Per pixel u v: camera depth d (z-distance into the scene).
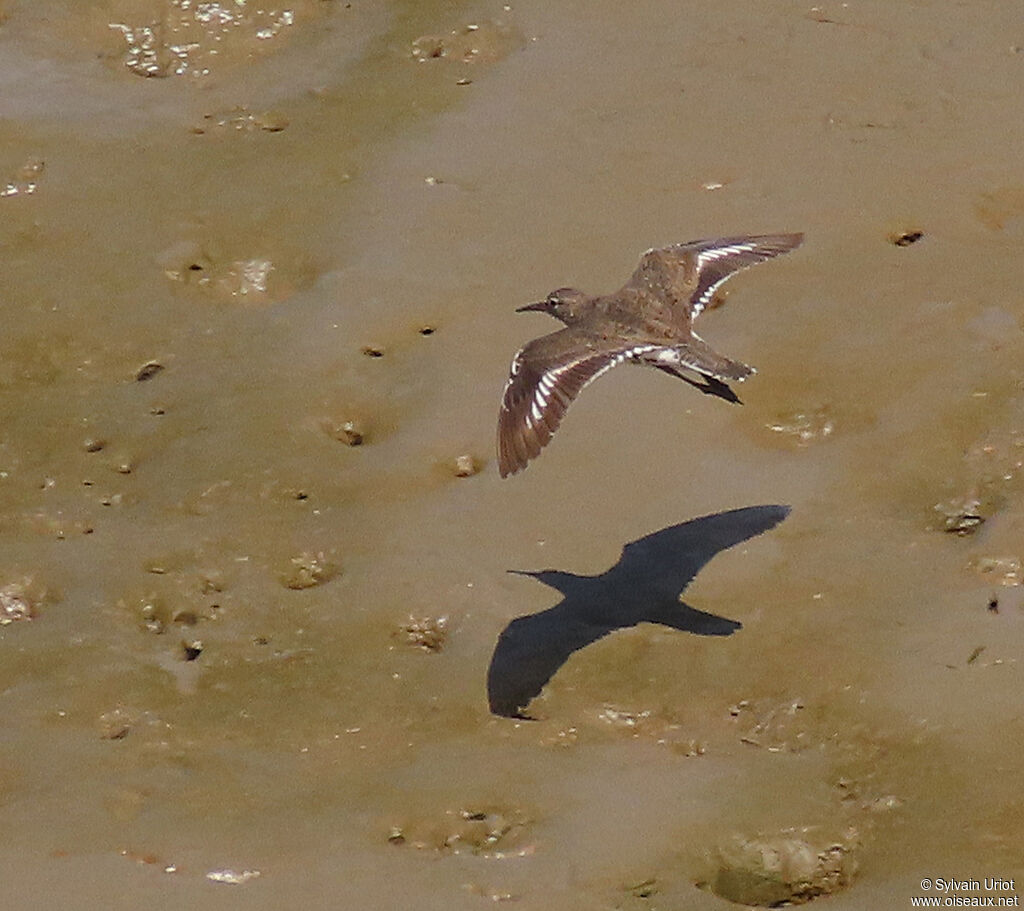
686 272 14.07
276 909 11.99
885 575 14.68
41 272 18.88
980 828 12.41
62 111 21.34
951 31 21.59
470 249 18.77
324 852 12.52
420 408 16.88
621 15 22.42
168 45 22.27
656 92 20.98
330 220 19.39
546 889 12.12
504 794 13.01
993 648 13.86
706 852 12.38
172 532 15.71
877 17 21.95
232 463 16.42
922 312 17.34
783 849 12.34
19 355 17.78
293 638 14.63
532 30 22.27
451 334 17.70
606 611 14.59
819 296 17.67
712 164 19.70
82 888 12.22
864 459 15.86
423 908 11.98
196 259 18.91
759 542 15.11
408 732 13.68
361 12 22.78
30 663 14.48
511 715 13.78
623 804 12.84
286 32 22.48
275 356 17.66
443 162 20.17
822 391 16.56
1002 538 14.91
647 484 15.82
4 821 12.90
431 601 14.84
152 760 13.48
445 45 22.09
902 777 12.90
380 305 18.16
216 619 14.84
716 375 12.78
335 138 20.73
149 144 20.80
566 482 15.92
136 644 14.64
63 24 22.56
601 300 13.70
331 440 16.66
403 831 12.70
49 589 15.18
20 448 16.67
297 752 13.52
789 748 13.30
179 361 17.69
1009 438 15.84
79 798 13.11
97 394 17.33
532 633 14.46
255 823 12.82
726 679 13.88
